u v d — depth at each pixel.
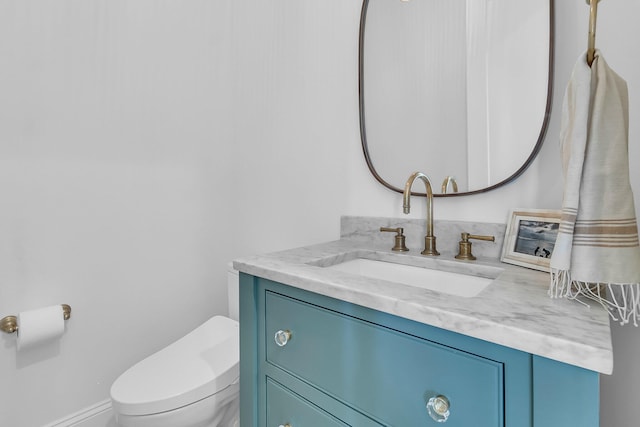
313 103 1.44
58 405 1.28
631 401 0.72
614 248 0.51
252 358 0.88
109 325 1.42
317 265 0.93
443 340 0.54
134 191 1.50
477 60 0.97
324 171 1.41
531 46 0.87
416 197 1.14
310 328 0.74
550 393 0.43
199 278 1.74
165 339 1.61
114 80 1.43
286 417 0.80
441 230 1.05
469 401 0.51
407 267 0.99
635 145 0.73
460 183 1.02
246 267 0.87
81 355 1.34
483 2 0.96
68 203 1.31
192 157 1.70
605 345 0.39
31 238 1.22
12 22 1.17
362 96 1.26
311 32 1.45
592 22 0.54
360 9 1.28
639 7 0.73
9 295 1.17
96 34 1.37
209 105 1.76
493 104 0.94
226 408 1.17
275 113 1.61
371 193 1.27
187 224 1.69
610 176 0.51
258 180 1.70
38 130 1.23
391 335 0.60
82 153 1.34
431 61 1.08
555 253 0.54
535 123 0.87
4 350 1.16
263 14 1.65
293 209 1.54
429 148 1.09
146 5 1.52
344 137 1.34
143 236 1.53
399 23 1.16
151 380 1.05
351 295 0.64
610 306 0.63
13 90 1.17
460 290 0.88
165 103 1.59
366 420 0.64
